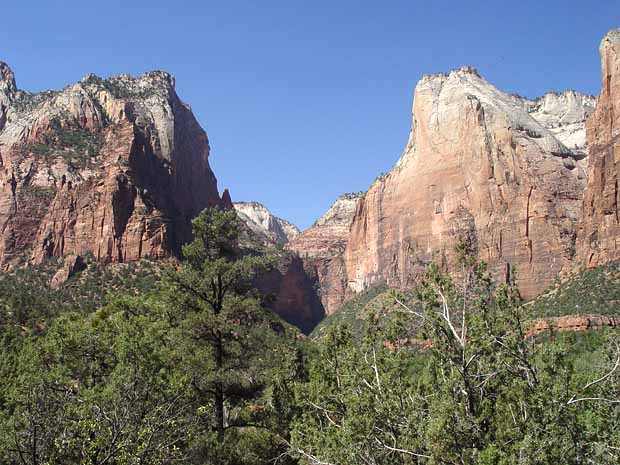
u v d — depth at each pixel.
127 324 27.31
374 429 19.34
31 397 19.64
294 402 27.91
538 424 17.03
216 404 28.89
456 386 18.34
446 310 19.50
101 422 19.89
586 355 25.94
